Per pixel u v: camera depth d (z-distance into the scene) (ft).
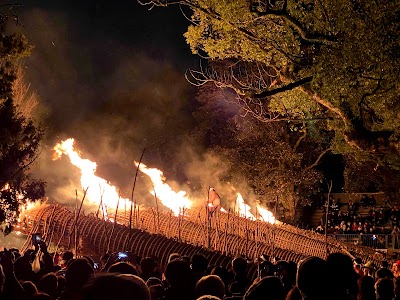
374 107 52.34
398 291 21.97
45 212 50.98
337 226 110.01
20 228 51.16
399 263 37.40
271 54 59.93
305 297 13.03
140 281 9.29
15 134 40.93
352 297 13.32
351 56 47.47
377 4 47.57
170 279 17.21
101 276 9.32
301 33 53.52
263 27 58.54
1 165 40.68
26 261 23.12
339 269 12.91
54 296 20.33
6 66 41.83
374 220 113.19
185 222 59.88
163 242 50.14
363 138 51.67
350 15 48.85
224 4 54.75
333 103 51.47
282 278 24.35
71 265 16.31
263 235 62.95
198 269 22.89
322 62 48.80
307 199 114.62
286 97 65.05
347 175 127.95
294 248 65.21
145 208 61.72
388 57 47.09
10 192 42.11
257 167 112.37
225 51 62.64
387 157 64.44
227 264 48.03
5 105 41.04
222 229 60.75
